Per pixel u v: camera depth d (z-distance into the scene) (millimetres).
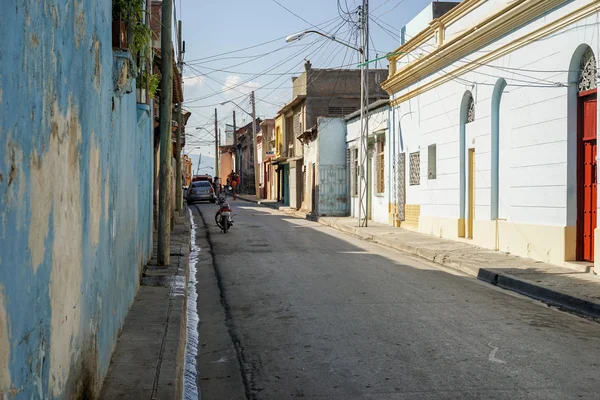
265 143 58688
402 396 5375
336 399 5348
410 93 21500
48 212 3242
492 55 15281
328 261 14391
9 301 2543
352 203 30016
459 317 8500
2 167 2457
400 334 7531
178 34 29281
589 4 11359
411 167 21922
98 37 5023
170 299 8953
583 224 12281
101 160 5223
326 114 38406
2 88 2453
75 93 4008
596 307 8891
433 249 15586
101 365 5156
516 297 10188
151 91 10266
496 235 15297
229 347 7180
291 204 41156
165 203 12156
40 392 3066
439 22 18859
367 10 21906
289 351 6898
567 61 12234
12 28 2580
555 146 12664
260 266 13609
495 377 5871
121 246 6969
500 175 15352
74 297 3969
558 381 5754
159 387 5137
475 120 16438
